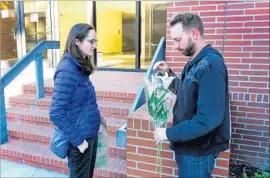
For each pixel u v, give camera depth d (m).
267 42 2.92
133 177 2.52
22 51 6.39
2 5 6.30
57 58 6.30
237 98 3.13
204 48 1.55
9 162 3.26
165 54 3.37
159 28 5.57
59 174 3.00
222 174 2.21
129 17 5.79
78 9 6.15
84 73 1.97
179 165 1.74
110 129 3.28
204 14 3.10
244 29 2.98
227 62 3.10
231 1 2.98
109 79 4.83
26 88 4.37
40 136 3.38
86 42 1.91
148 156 2.43
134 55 5.84
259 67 3.00
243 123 3.15
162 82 1.81
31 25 6.35
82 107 1.97
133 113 2.55
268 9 2.87
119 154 2.99
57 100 1.82
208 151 1.59
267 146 3.10
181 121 1.60
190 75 1.53
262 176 2.88
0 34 6.36
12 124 3.79
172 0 3.22
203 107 1.41
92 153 2.17
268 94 3.01
